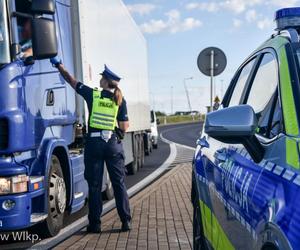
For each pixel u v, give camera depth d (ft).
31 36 20.34
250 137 10.41
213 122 10.47
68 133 26.32
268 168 9.48
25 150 20.31
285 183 8.39
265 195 8.96
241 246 10.42
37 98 21.75
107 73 23.72
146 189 37.35
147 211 28.58
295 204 7.79
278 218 8.07
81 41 28.99
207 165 14.87
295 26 12.22
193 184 17.34
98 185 23.85
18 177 19.80
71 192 24.95
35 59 20.38
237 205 10.78
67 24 27.45
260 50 13.65
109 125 23.62
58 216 23.53
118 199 23.99
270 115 11.03
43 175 21.76
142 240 22.18
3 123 19.63
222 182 12.53
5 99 19.60
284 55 10.94
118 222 25.90
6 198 19.51
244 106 10.54
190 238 22.39
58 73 24.57
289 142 9.11
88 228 23.89
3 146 19.65
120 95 23.77
